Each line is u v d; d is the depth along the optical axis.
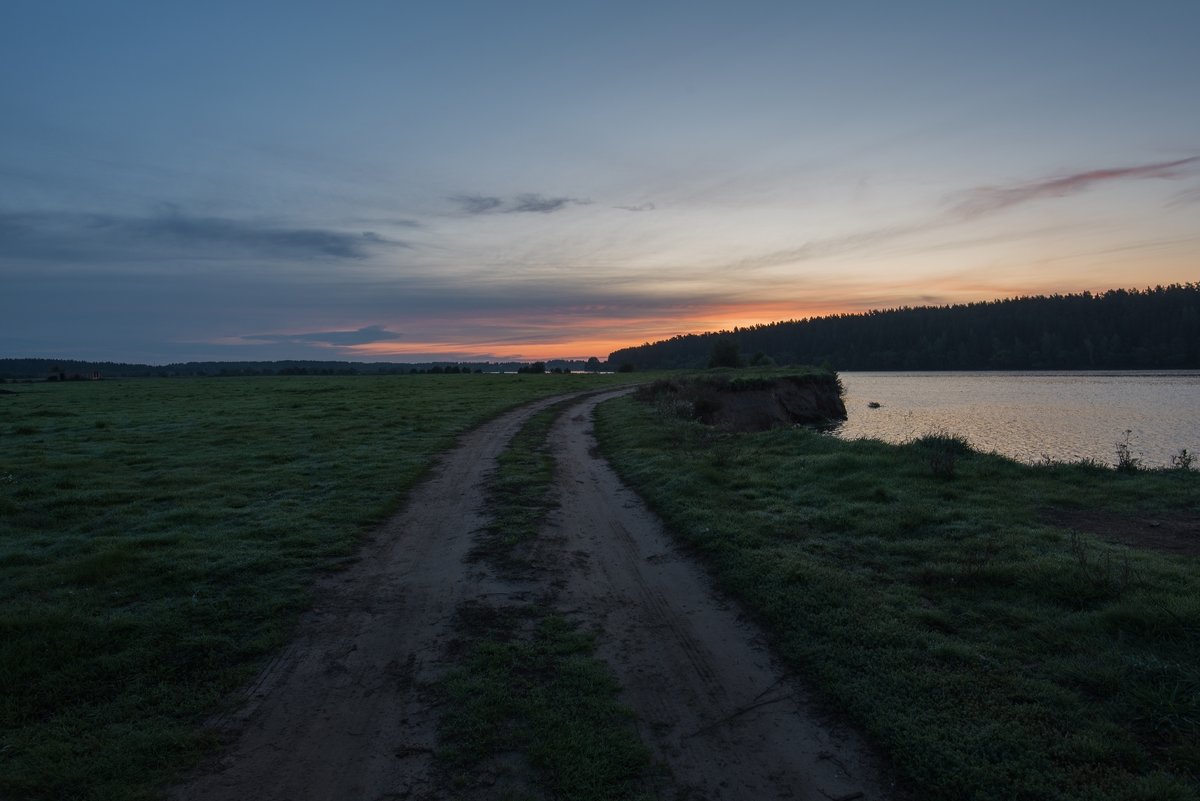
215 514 10.75
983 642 5.80
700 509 10.77
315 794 4.19
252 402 34.31
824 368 81.44
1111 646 5.49
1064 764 4.19
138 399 36.88
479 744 4.68
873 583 7.28
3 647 5.81
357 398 37.44
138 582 7.60
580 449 19.02
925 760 4.32
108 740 4.70
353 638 6.49
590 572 8.43
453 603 7.39
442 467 15.90
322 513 11.02
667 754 4.59
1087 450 27.09
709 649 6.22
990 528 8.87
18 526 9.99
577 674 5.67
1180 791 3.82
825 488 11.84
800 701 5.28
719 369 72.38
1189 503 9.77
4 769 4.32
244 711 5.18
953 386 85.38
